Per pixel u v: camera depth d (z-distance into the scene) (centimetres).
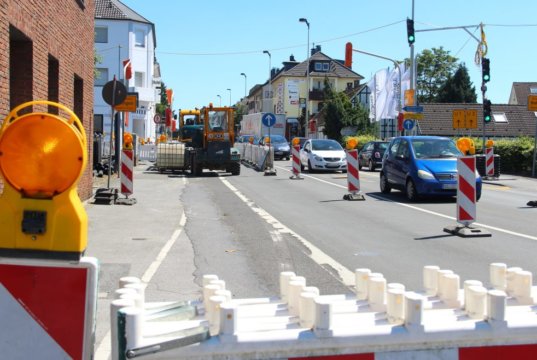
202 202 1686
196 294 700
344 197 1791
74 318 216
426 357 232
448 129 5831
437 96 8806
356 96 6731
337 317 247
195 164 2770
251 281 771
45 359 215
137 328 212
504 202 1753
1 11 848
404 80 4116
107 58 5559
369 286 267
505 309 238
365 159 3381
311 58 8781
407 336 228
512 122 6041
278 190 2089
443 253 964
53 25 1199
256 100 11706
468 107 6091
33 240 209
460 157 1148
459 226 1175
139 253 941
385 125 5703
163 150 2875
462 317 245
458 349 234
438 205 1650
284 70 9219
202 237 1103
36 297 214
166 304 283
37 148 205
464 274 809
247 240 1080
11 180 207
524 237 1120
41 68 1109
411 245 1038
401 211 1520
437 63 8894
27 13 1001
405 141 1867
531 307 266
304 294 237
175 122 6538
